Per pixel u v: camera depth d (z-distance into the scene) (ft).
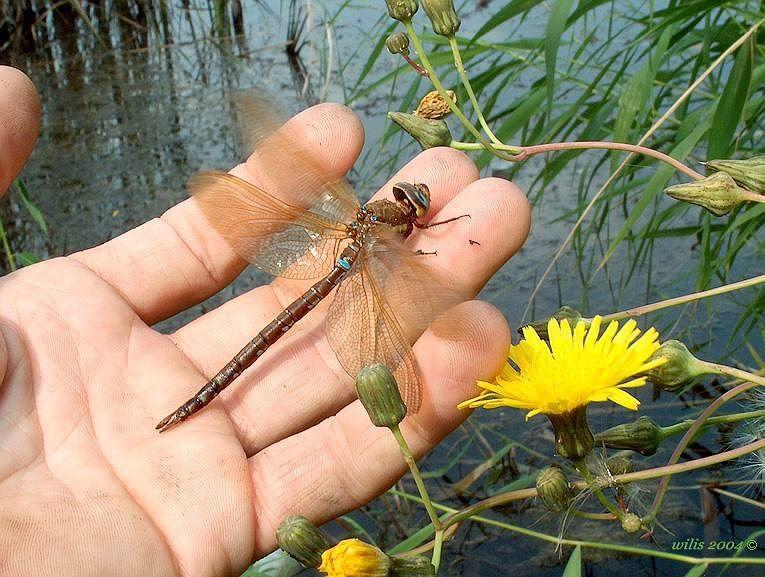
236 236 0.63
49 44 1.46
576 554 0.54
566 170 1.05
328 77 1.16
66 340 0.58
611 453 0.73
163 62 1.40
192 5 1.54
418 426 0.55
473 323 0.53
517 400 0.46
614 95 0.82
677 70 0.83
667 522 0.69
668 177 0.67
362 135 0.65
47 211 1.10
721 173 0.51
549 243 0.96
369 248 0.60
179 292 0.67
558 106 0.91
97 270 0.64
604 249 0.94
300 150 0.63
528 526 0.71
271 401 0.61
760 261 0.87
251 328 0.65
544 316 0.87
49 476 0.52
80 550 0.48
